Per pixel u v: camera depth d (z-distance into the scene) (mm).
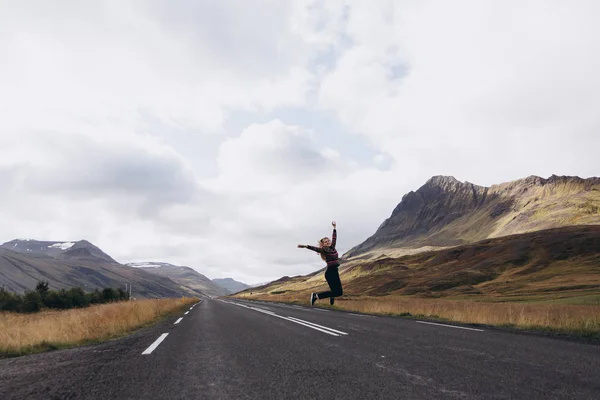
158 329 12266
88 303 55469
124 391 4398
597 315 11688
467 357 6156
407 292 117938
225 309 24328
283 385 4539
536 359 5957
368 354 6531
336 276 10195
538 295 82812
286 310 21766
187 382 4777
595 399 3840
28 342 8625
